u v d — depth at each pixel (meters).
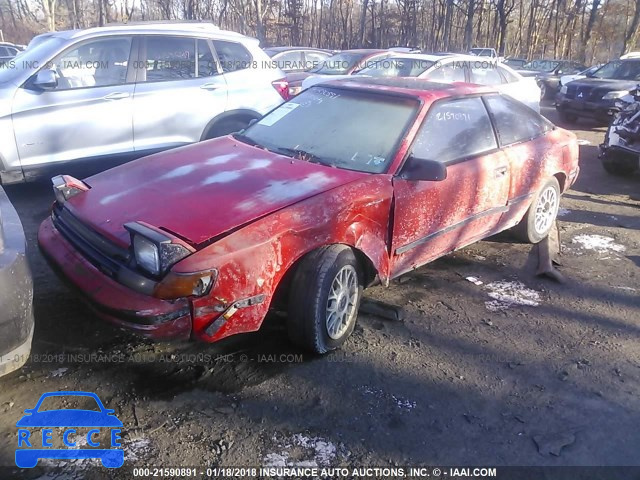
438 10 50.03
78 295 3.01
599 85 12.47
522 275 4.67
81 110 5.68
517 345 3.61
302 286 3.14
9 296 2.55
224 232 2.88
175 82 6.20
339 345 3.45
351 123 4.06
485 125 4.49
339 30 48.34
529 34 48.00
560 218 6.21
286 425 2.77
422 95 4.10
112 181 3.60
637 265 5.00
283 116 4.44
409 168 3.65
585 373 3.34
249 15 41.12
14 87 5.45
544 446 2.74
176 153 4.05
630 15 47.53
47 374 3.03
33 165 5.59
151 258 2.73
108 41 5.88
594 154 9.79
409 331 3.69
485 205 4.42
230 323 2.86
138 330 2.73
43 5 31.73
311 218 3.12
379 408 2.93
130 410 2.81
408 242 3.81
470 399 3.05
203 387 3.01
